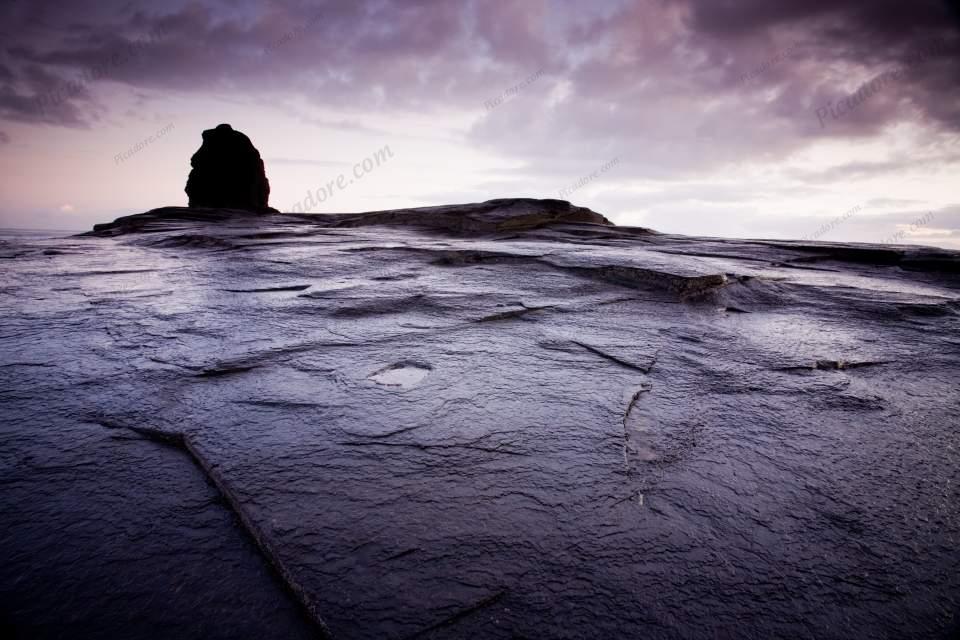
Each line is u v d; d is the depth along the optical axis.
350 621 1.17
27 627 1.14
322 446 2.00
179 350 3.27
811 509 1.67
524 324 4.10
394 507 1.61
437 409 2.38
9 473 1.77
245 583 1.30
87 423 2.20
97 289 5.53
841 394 2.78
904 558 1.45
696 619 1.21
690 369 3.11
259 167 29.23
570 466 1.89
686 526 1.56
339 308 4.52
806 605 1.26
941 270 8.13
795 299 5.59
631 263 6.22
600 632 1.17
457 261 7.25
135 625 1.16
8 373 2.80
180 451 1.99
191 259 8.35
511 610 1.22
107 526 1.50
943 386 2.99
